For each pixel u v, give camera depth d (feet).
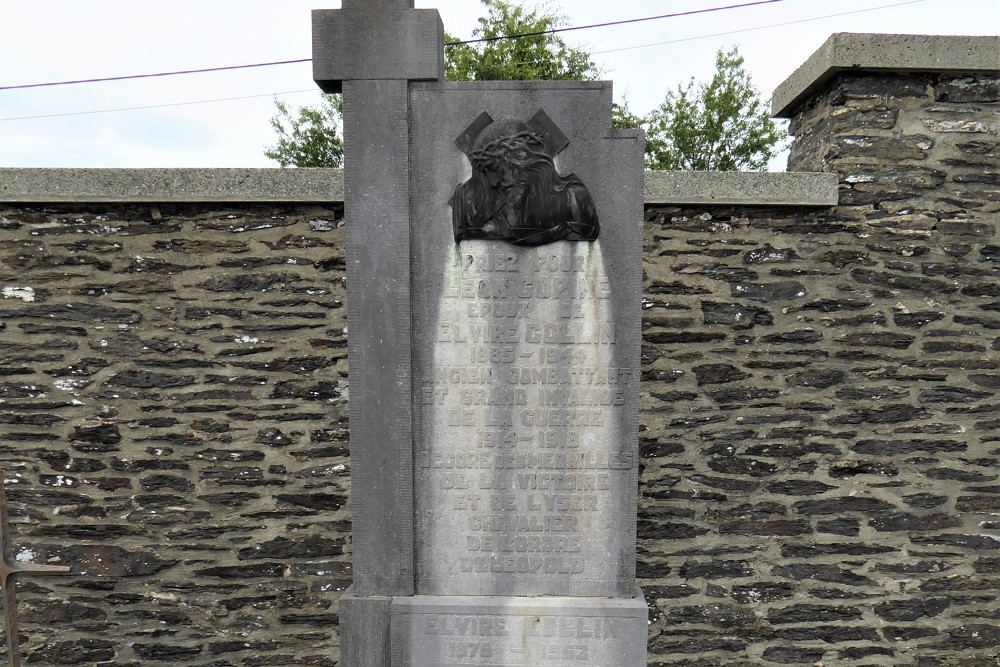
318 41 6.93
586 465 7.40
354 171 7.07
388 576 7.52
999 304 10.23
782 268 10.34
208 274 10.26
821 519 10.48
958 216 10.16
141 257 10.17
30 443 10.23
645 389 10.48
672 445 10.50
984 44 9.73
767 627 10.57
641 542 10.58
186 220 10.20
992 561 10.43
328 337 10.37
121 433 10.30
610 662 7.34
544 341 7.29
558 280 7.22
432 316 7.30
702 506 10.54
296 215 10.27
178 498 10.41
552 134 7.00
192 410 10.35
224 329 10.32
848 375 10.37
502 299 7.25
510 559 7.54
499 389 7.36
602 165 7.03
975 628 10.47
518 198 7.03
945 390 10.32
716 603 10.57
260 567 10.50
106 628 10.43
